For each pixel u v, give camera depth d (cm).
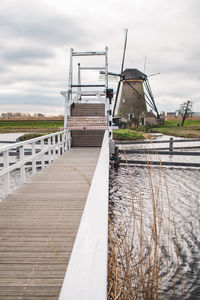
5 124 10056
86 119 1341
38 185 635
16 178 1502
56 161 962
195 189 1195
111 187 1235
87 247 109
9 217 433
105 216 145
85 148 1370
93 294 80
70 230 381
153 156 1750
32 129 7131
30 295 244
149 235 696
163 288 493
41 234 369
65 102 1349
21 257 308
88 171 788
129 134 3834
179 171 1602
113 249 274
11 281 264
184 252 634
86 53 1548
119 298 236
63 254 314
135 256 520
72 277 89
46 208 475
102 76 3462
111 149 1459
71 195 553
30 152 1867
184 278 525
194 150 2539
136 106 5697
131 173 1548
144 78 5559
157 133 5034
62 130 1219
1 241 349
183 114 7294
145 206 955
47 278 269
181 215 878
